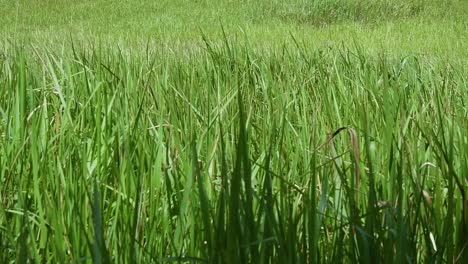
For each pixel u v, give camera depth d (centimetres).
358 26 1493
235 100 372
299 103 423
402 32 1371
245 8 1744
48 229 235
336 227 228
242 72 517
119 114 355
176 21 1697
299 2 1691
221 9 1775
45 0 2044
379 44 1132
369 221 223
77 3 2000
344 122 359
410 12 1653
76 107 383
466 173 246
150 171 271
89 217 239
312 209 209
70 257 236
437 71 596
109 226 260
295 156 283
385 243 219
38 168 273
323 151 296
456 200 231
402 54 888
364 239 216
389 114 266
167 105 387
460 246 226
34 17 1811
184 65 564
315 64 593
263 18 1677
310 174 272
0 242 223
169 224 249
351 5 1650
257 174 302
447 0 1709
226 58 565
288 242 205
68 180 255
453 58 811
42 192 265
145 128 305
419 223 236
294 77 522
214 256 204
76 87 430
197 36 1376
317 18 1650
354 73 548
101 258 201
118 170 273
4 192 271
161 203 272
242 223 211
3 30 1606
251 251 205
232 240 199
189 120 332
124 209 250
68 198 246
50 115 380
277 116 358
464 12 1636
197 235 229
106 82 409
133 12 1852
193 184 236
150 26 1627
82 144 312
